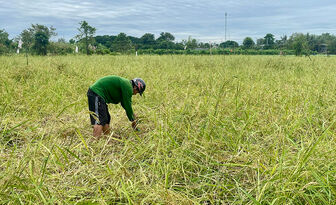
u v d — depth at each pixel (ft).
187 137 12.36
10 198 8.05
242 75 31.07
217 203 8.79
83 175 9.66
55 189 8.54
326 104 17.66
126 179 9.44
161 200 8.26
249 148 11.43
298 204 8.32
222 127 13.35
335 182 8.84
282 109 16.03
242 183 9.51
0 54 80.69
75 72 31.58
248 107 16.10
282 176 8.79
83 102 19.51
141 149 11.12
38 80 26.05
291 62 47.29
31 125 15.38
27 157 9.61
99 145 12.21
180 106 16.57
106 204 7.84
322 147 10.57
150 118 14.97
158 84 25.00
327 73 29.40
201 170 10.34
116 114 17.57
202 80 26.84
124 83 14.07
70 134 14.24
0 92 21.02
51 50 107.24
